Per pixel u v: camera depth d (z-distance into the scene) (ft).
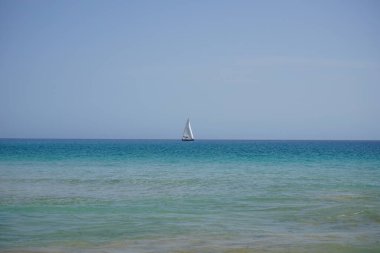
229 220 51.62
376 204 63.05
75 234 44.24
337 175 105.29
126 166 131.75
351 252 37.91
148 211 57.21
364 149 307.17
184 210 58.08
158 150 275.59
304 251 38.04
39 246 39.60
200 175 105.09
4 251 37.83
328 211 57.36
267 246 39.65
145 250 38.24
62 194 72.54
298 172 113.50
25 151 236.02
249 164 143.23
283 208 59.77
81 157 177.78
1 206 60.75
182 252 37.58
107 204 62.69
